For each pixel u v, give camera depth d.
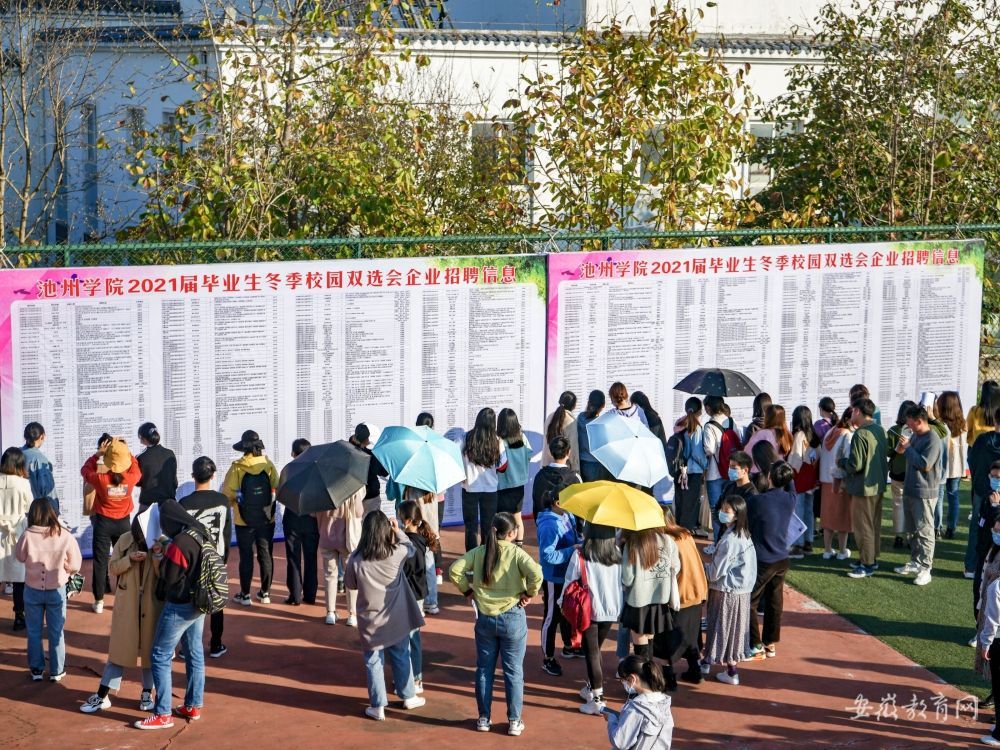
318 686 9.83
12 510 10.39
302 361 13.17
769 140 19.84
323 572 12.04
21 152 24.55
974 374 15.80
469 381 13.81
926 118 18.64
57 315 12.25
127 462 11.13
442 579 12.50
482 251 15.05
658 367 14.50
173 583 8.75
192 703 9.10
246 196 14.34
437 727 9.08
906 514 12.62
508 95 22.02
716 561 9.70
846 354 15.24
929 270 15.35
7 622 11.13
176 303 12.64
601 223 15.77
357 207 15.30
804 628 11.16
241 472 11.43
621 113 16.02
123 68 22.72
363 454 10.42
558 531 9.66
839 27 19.97
